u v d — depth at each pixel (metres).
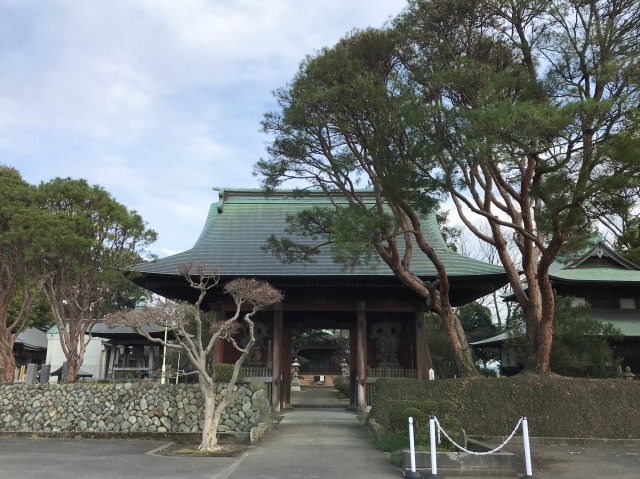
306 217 18.73
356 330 25.67
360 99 15.22
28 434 16.50
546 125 11.31
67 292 18.31
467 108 13.03
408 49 16.88
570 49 15.05
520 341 23.88
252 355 24.08
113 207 17.97
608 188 12.40
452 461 10.68
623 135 11.95
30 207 17.39
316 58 16.56
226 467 11.11
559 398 16.20
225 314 23.80
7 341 19.48
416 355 23.45
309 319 25.98
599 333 22.33
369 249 17.14
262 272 22.53
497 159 12.82
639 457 13.37
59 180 18.22
